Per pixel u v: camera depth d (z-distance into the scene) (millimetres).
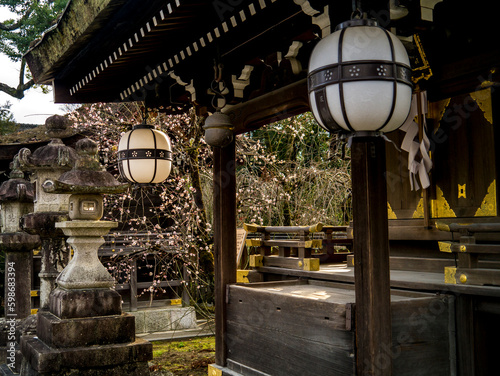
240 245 8992
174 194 10328
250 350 4461
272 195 9961
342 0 2855
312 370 3656
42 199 5746
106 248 9219
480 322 3523
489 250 3396
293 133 10406
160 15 3578
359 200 3223
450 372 3512
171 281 9680
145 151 4910
